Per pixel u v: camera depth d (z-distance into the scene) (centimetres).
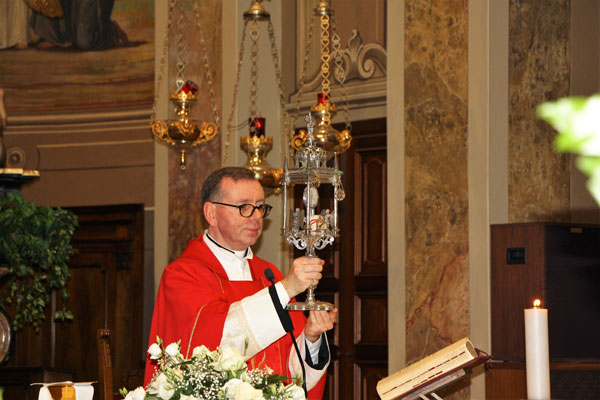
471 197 625
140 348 844
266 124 818
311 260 335
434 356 268
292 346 382
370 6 774
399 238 658
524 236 587
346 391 761
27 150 916
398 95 668
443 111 645
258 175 649
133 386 671
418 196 652
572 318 566
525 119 654
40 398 308
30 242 466
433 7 654
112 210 863
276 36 829
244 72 802
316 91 805
